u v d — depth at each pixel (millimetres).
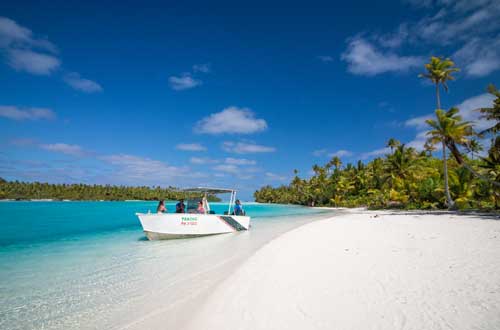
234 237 14656
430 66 26609
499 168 22578
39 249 11750
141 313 5188
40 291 6508
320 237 12422
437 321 3959
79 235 16281
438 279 5594
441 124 24438
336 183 65688
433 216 20922
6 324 4875
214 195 18312
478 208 25297
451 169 30688
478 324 3812
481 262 6617
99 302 5809
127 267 8641
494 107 21250
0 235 16312
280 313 4648
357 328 3953
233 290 5988
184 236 14445
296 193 91312
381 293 5105
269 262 8234
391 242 9969
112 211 41500
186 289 6434
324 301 4965
